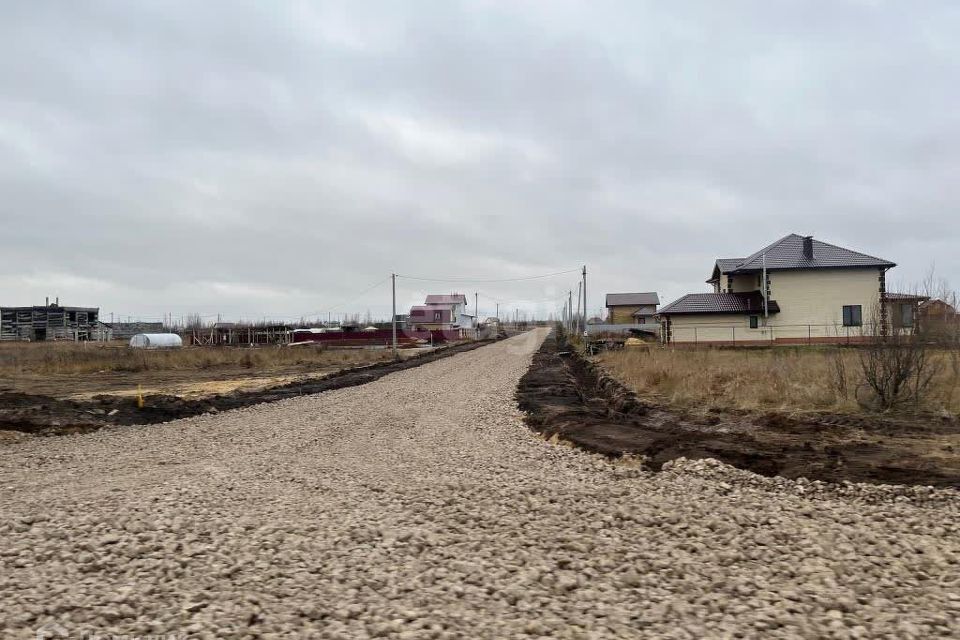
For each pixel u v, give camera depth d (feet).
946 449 36.45
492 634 16.21
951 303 51.62
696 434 43.83
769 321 138.00
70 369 111.65
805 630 16.15
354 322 343.87
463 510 28.53
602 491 31.63
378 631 16.22
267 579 20.13
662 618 17.10
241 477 35.91
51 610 17.49
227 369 123.13
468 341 273.33
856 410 48.49
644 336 209.77
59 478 36.40
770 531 24.36
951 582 19.20
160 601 18.29
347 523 26.40
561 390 79.61
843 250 139.54
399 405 70.23
